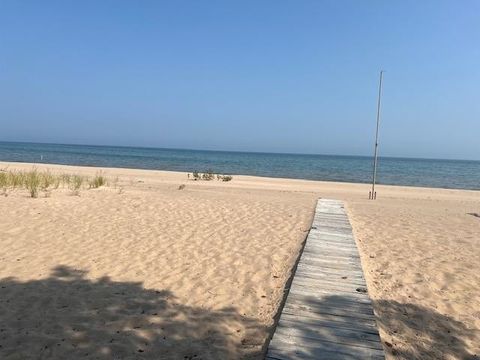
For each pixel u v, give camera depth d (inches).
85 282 224.5
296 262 270.8
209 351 157.8
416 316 193.2
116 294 209.8
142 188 657.0
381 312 195.6
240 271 251.3
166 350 157.9
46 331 169.2
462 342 170.4
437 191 994.7
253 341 166.9
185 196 560.7
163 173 1168.2
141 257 271.3
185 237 325.4
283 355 148.6
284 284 231.3
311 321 177.5
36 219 358.3
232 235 338.6
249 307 200.1
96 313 187.3
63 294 206.5
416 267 269.3
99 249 284.5
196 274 243.9
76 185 563.8
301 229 371.2
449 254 304.3
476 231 396.8
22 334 165.6
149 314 188.5
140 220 378.0
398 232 378.6
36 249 278.5
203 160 2822.3
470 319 192.7
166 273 243.9
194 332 173.2
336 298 204.4
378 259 286.0
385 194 849.5
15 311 185.6
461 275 255.4
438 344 167.9
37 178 548.1
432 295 220.2
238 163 2496.3
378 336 165.3
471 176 1889.8
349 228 375.2
